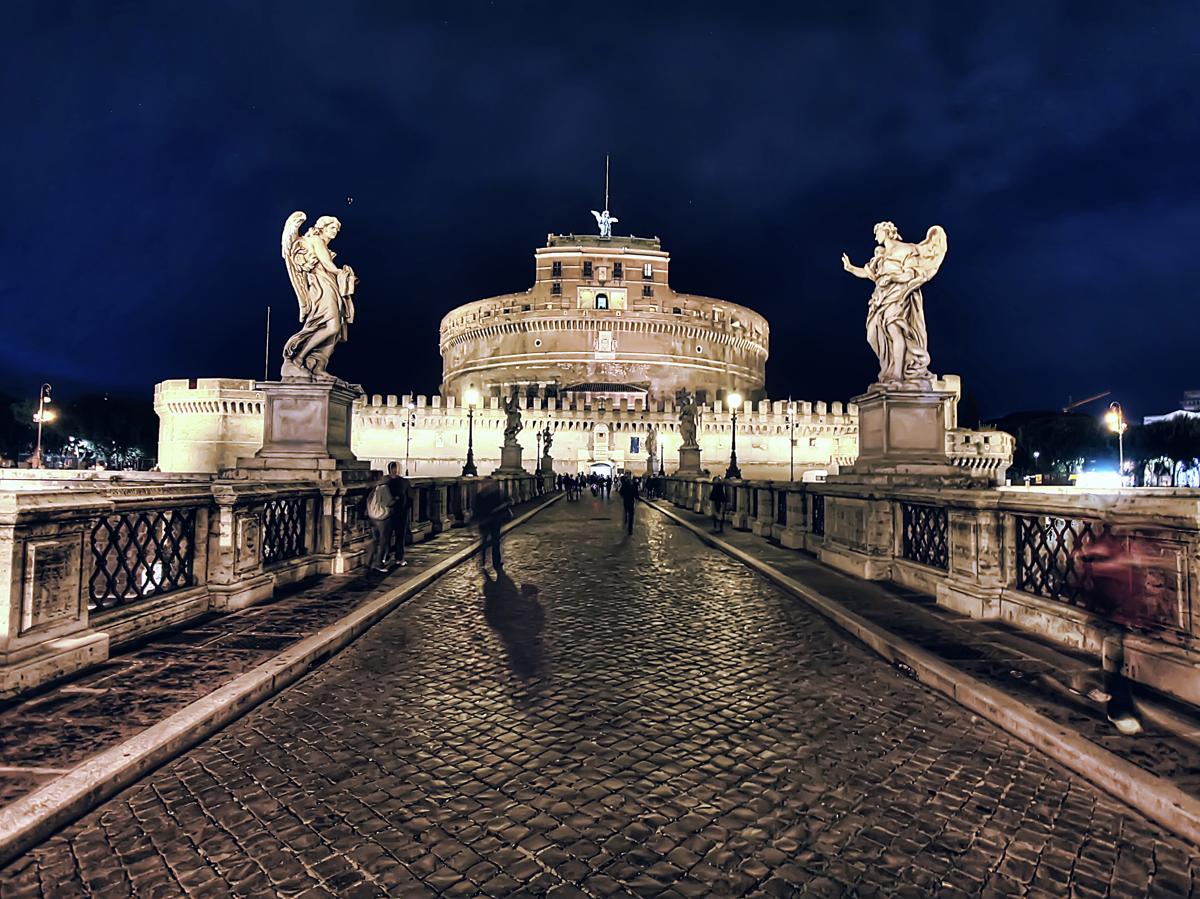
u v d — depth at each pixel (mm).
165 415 74938
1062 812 3398
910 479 9758
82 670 5059
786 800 3510
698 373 100500
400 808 3398
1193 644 4438
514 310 99438
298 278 10219
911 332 10469
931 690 5152
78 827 3180
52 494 4953
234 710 4504
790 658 6012
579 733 4355
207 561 7133
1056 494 5852
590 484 62375
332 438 10266
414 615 7613
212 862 2934
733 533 16609
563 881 2820
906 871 2918
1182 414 66125
